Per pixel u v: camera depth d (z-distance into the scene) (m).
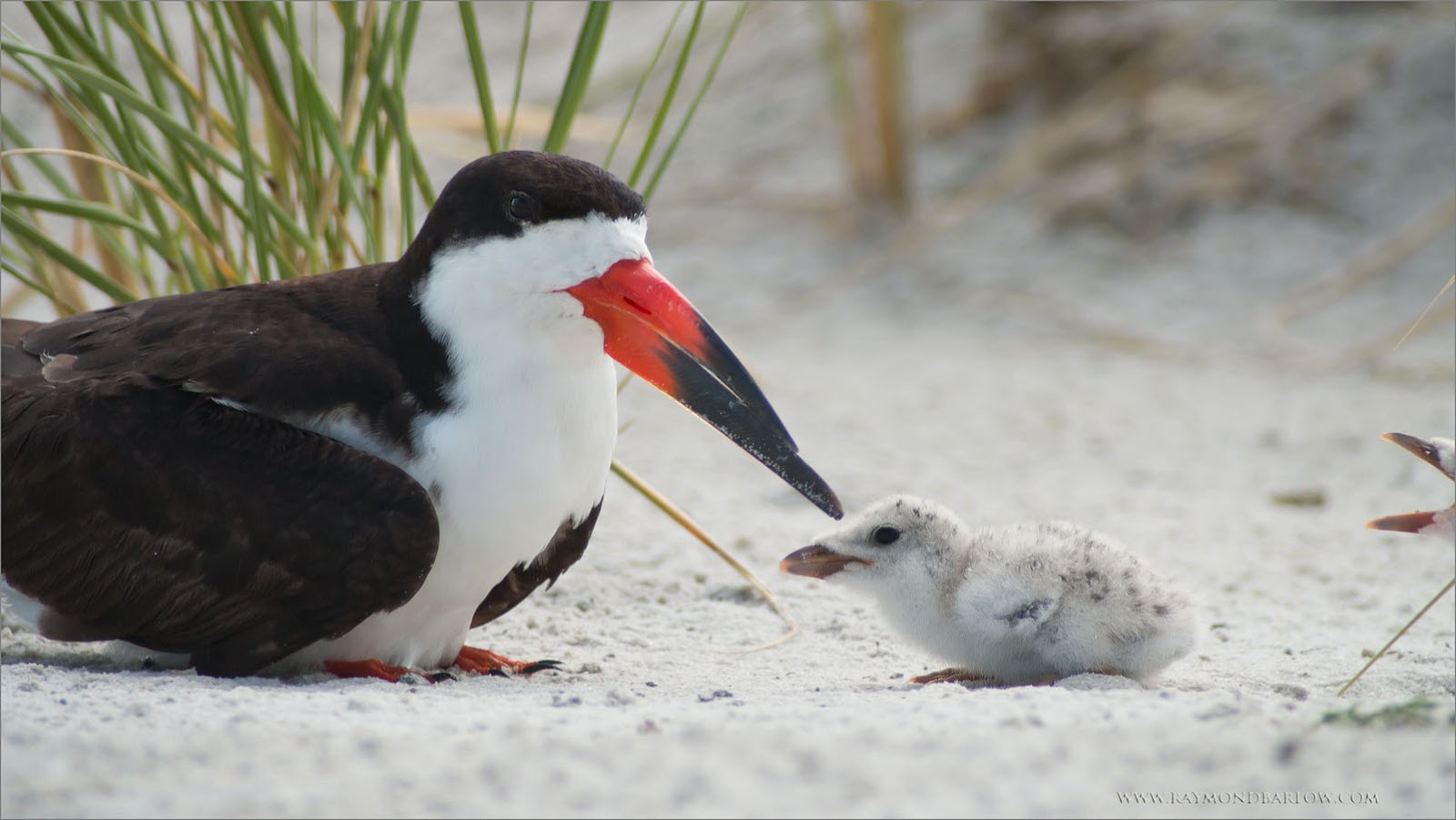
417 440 8.53
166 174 11.11
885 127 23.89
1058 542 9.40
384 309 8.80
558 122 11.09
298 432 8.48
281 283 9.27
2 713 6.79
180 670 9.16
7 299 14.24
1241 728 6.51
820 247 23.92
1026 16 24.98
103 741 6.26
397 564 8.31
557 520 8.89
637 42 28.86
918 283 22.81
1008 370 19.91
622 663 9.88
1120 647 9.12
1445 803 5.59
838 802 5.60
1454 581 8.64
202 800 5.62
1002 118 25.16
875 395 18.86
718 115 27.02
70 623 8.69
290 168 11.59
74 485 8.46
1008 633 9.19
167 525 8.41
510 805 5.57
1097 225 23.25
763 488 15.41
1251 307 21.22
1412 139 23.08
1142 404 18.39
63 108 10.84
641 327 8.50
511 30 30.72
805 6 28.12
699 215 24.97
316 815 5.49
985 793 5.69
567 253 8.42
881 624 11.09
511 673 9.30
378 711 7.09
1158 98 24.06
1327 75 23.86
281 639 8.51
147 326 9.09
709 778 5.84
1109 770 5.94
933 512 9.64
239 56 11.00
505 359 8.50
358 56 11.07
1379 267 21.19
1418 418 17.38
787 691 8.66
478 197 8.44
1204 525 14.15
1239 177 23.12
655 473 15.79
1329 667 9.77
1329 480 15.69
